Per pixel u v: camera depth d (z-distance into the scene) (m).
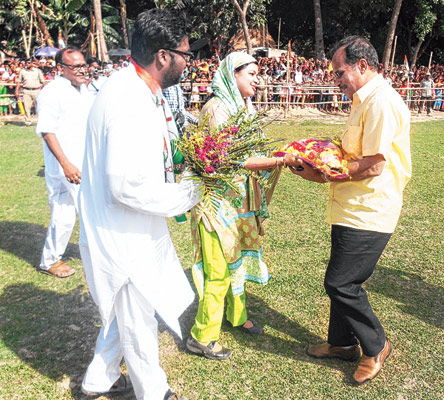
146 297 2.02
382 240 2.43
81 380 2.63
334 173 2.26
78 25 21.30
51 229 3.68
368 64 2.28
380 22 25.19
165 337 3.03
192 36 20.14
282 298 3.45
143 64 1.91
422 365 2.72
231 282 2.76
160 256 2.13
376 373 2.59
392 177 2.36
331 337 2.75
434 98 15.16
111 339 2.34
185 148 2.13
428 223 4.89
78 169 3.45
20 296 3.48
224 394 2.52
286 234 4.59
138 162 1.81
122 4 19.27
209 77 13.25
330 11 24.31
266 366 2.74
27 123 11.09
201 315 2.77
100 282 2.02
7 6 19.70
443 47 26.19
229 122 2.38
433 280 3.70
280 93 13.45
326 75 15.32
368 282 3.66
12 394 2.51
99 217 1.95
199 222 2.65
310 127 11.50
